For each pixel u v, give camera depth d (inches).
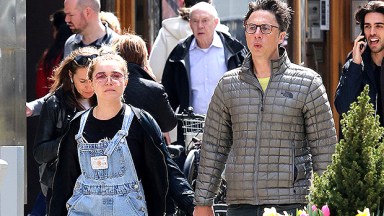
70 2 705.6
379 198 442.6
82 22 707.4
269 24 532.1
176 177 567.8
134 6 906.1
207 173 549.3
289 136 531.5
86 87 588.7
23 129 633.6
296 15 950.4
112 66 521.0
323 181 452.1
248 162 532.1
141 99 620.1
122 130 520.1
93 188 517.0
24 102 633.0
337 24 1003.3
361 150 448.5
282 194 528.4
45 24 896.3
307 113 532.1
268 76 534.6
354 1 1003.9
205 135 550.9
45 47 895.7
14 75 628.1
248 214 534.3
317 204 446.6
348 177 443.8
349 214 441.7
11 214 533.0
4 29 624.4
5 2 624.4
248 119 532.7
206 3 749.9
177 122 676.1
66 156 530.3
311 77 533.3
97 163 517.0
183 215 653.9
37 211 692.7
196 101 746.8
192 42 753.0
